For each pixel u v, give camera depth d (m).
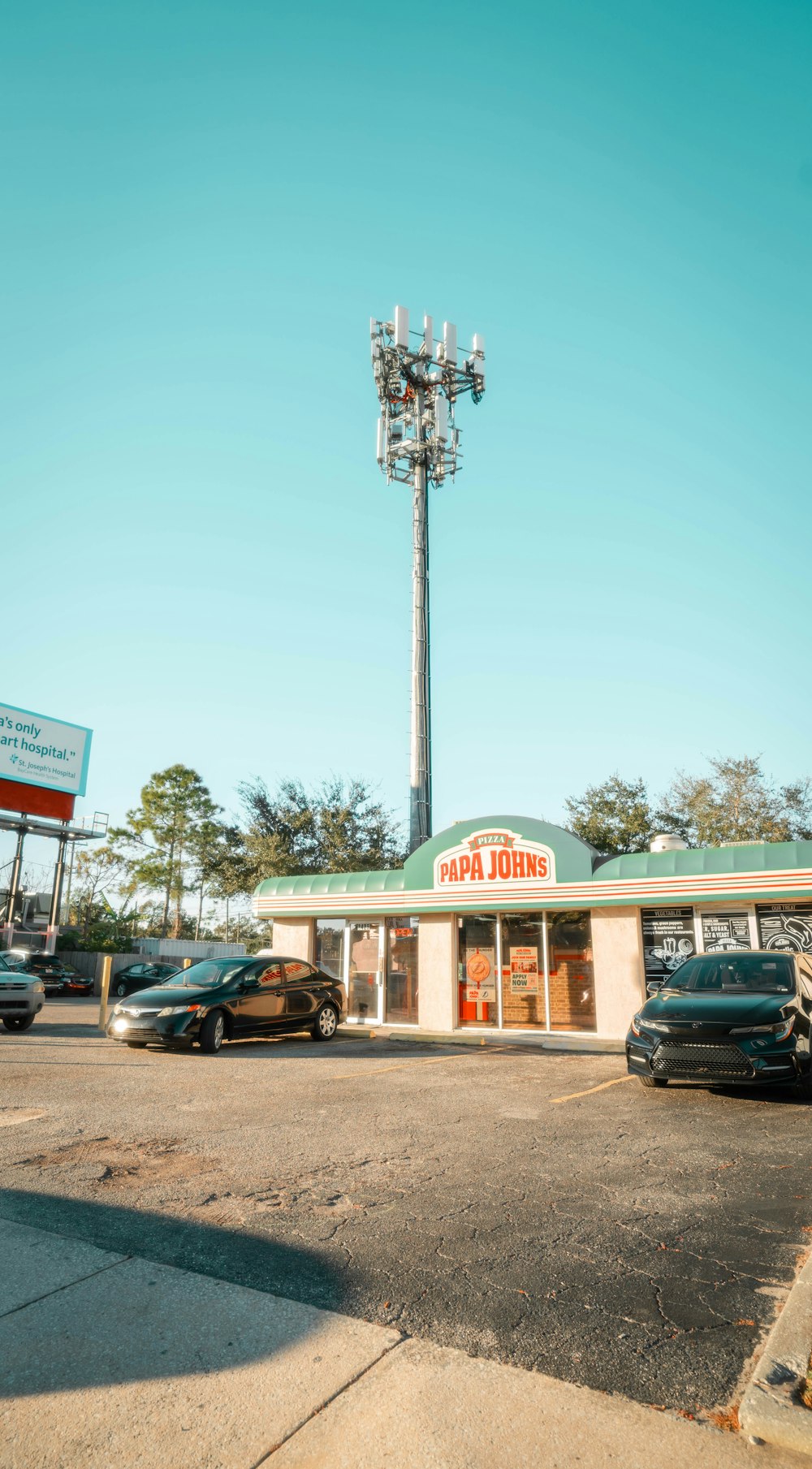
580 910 17.44
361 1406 3.32
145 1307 4.10
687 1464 3.01
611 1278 4.54
